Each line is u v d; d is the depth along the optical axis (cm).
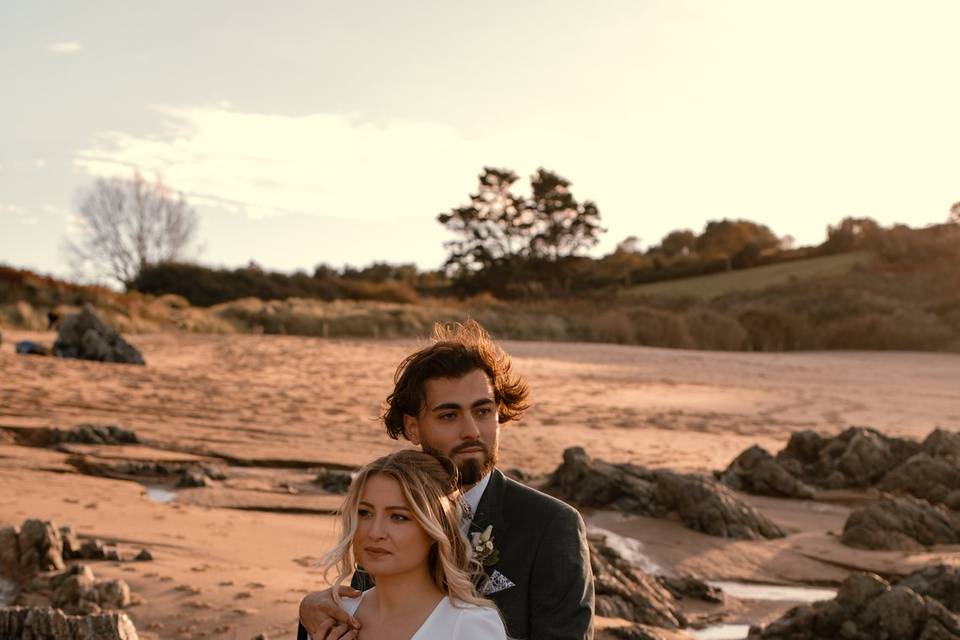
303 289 6700
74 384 2173
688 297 8175
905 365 4444
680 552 1134
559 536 288
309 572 841
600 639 721
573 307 6244
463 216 9025
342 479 1344
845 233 10069
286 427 1789
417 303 6569
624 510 1301
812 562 1124
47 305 4488
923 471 1543
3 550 744
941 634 751
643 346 5431
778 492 1530
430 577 265
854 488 1592
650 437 2006
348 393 2420
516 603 283
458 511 269
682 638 797
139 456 1428
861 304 6656
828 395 3055
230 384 2452
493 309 5909
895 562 1125
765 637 808
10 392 1950
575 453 1411
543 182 9106
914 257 8819
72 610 668
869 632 775
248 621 663
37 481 1181
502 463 1600
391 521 258
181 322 4603
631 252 13012
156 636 633
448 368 297
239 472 1403
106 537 918
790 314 5881
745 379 3550
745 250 10269
